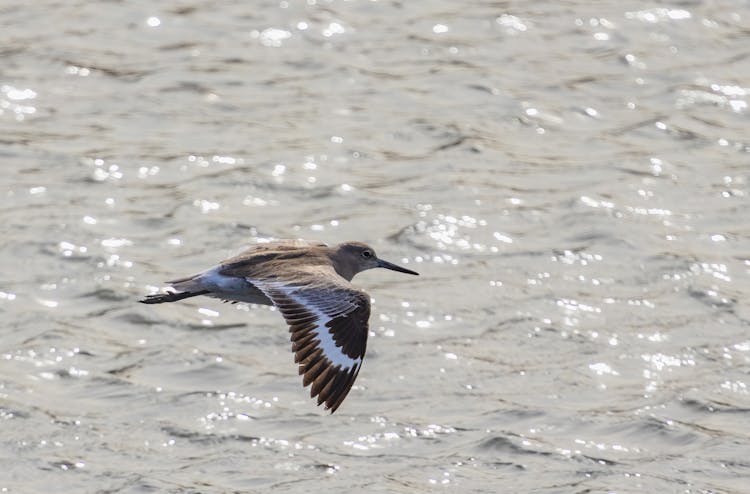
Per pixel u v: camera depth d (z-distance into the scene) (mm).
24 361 14906
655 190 19203
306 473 12953
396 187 19266
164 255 17328
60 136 20875
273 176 19500
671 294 16453
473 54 24141
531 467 13016
